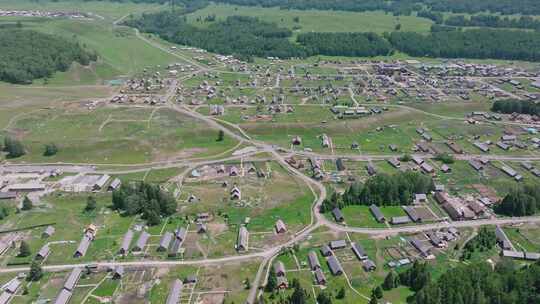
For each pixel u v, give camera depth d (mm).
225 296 134750
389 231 166500
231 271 145625
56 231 167500
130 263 149625
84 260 151125
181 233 163375
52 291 137500
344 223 171625
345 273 144000
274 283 135500
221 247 157875
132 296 135625
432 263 148375
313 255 150375
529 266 136125
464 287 123875
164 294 136375
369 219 174125
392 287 135875
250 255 153500
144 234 162500
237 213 179250
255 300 132625
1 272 145500
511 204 176625
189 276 142000
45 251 153500
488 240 156125
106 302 133125
